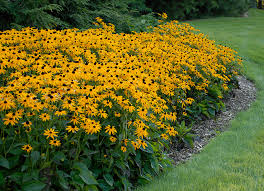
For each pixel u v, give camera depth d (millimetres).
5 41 4441
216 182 3270
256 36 16484
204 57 6277
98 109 3316
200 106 5738
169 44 7012
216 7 28359
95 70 3588
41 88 2977
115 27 8750
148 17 10023
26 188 2473
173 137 4703
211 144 4613
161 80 4715
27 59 3664
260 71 9461
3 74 3564
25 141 2744
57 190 2658
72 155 2867
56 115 2898
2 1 6344
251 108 6344
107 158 3162
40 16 6617
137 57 5355
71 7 8117
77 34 5207
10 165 2627
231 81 7234
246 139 4590
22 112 2713
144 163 3611
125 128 3143
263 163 3717
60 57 4137
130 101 3445
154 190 3160
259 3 37031
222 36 15680
